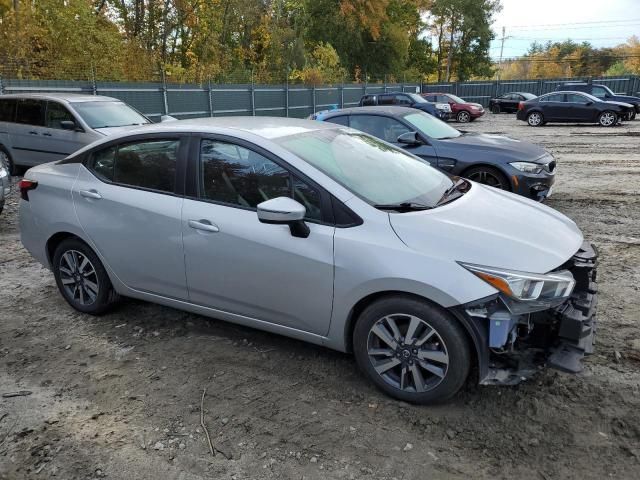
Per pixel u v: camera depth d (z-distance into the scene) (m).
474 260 2.89
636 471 2.58
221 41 36.41
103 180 4.14
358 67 50.81
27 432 2.99
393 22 54.03
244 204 3.53
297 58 38.47
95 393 3.35
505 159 7.22
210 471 2.66
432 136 7.83
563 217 3.78
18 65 18.41
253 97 24.41
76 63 20.98
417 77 57.72
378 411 3.10
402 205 3.33
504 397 3.19
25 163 11.21
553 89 42.91
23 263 5.93
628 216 7.53
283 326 3.50
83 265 4.36
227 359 3.71
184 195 3.74
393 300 3.04
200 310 3.84
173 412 3.14
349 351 3.37
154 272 3.91
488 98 44.62
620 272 5.29
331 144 3.85
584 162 12.69
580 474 2.58
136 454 2.79
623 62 90.31
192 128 3.81
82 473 2.67
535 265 2.92
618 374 3.41
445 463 2.68
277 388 3.35
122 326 4.26
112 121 10.91
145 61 23.78
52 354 3.85
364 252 3.07
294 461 2.71
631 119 25.31
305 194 3.32
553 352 3.00
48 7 20.62
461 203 3.57
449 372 2.96
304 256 3.23
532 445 2.79
